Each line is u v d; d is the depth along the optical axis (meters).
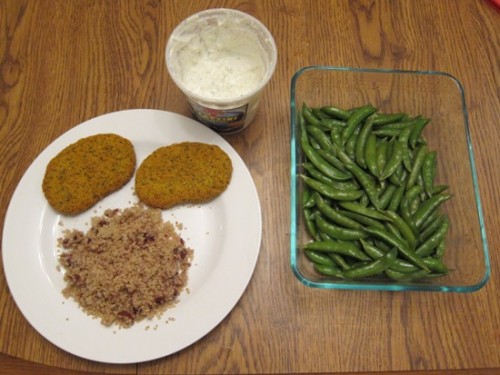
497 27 0.97
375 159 0.80
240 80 0.83
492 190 0.85
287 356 0.74
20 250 0.77
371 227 0.76
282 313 0.76
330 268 0.75
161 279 0.76
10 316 0.75
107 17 0.94
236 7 0.96
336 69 0.86
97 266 0.76
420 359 0.74
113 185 0.81
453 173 0.85
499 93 0.92
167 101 0.89
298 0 0.97
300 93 0.87
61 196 0.79
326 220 0.78
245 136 0.87
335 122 0.84
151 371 0.72
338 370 0.73
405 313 0.77
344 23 0.96
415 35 0.95
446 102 0.90
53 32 0.92
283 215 0.82
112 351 0.71
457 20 0.97
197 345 0.74
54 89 0.89
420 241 0.77
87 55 0.91
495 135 0.89
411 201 0.79
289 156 0.86
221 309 0.73
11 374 0.71
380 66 0.93
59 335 0.72
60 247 0.78
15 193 0.79
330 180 0.79
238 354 0.74
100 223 0.80
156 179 0.81
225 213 0.80
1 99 0.88
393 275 0.74
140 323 0.73
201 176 0.80
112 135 0.83
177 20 0.94
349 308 0.77
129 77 0.90
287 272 0.79
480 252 0.77
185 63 0.82
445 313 0.77
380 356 0.74
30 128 0.86
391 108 0.90
